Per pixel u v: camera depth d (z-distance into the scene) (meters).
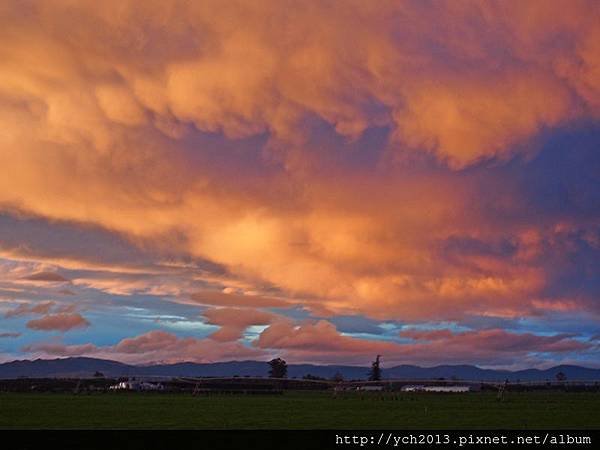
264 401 75.69
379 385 117.31
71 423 46.03
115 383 103.81
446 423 46.44
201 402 72.25
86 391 94.38
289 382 112.62
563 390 110.88
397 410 60.31
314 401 76.75
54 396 83.50
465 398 85.25
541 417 51.53
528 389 111.12
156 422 47.12
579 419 49.94
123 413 54.88
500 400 80.75
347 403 71.81
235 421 48.25
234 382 111.19
